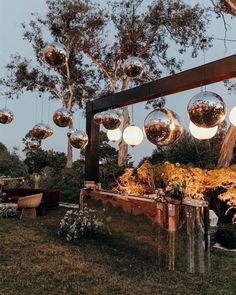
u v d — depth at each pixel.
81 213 6.55
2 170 18.53
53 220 8.51
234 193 7.22
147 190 8.69
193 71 5.48
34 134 8.23
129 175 9.19
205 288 3.94
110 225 5.93
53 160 20.52
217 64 5.11
